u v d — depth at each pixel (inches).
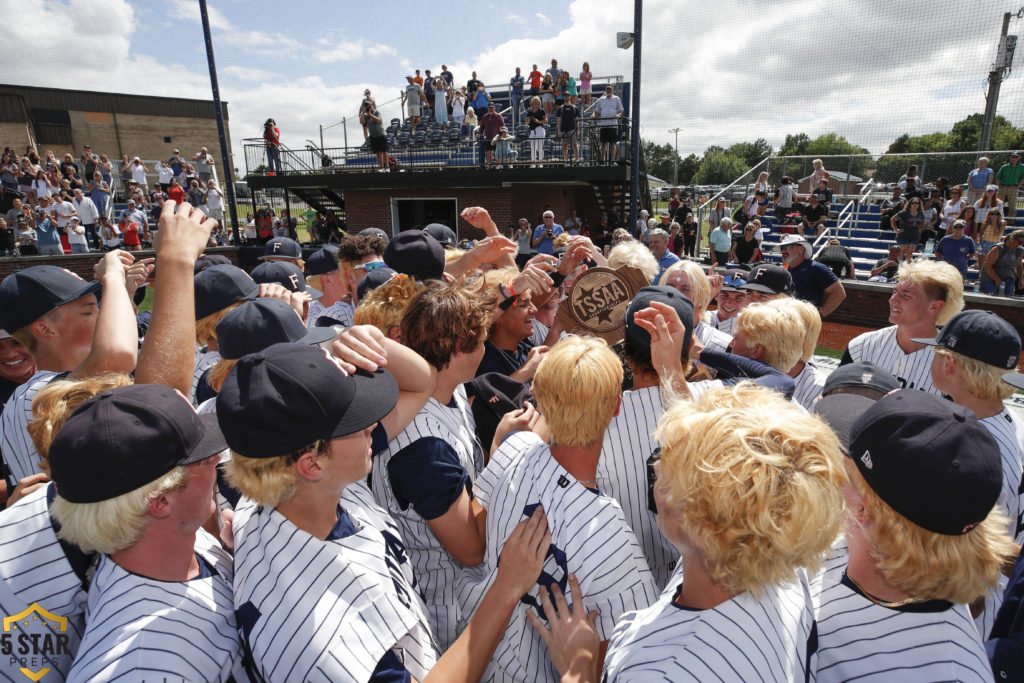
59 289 78.4
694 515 38.8
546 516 56.4
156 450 43.1
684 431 41.6
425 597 67.5
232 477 47.5
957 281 114.0
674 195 611.5
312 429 44.7
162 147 1357.0
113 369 65.6
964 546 40.8
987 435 42.1
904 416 42.6
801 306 111.7
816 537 36.8
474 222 130.1
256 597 45.6
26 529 50.5
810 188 654.5
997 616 55.0
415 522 65.4
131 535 43.1
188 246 62.6
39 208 542.9
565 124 535.8
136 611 42.8
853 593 44.6
